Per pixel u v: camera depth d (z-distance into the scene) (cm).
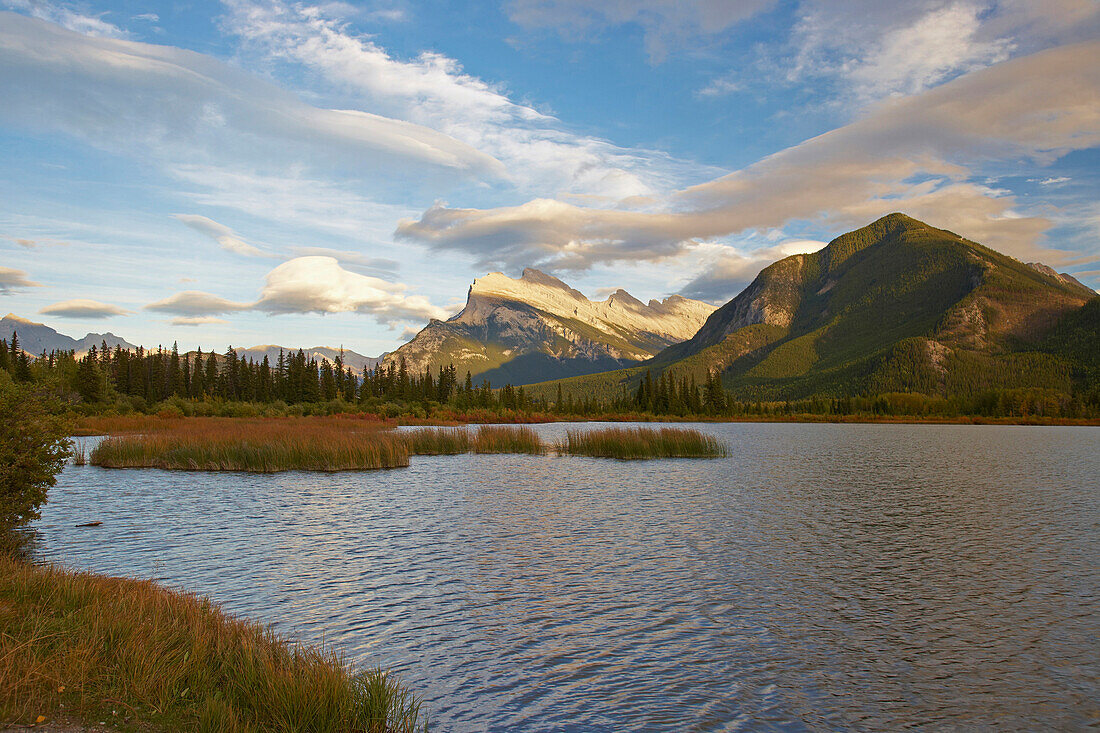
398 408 12575
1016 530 2647
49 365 12156
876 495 3578
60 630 1070
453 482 3909
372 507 3016
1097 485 4075
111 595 1302
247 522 2630
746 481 4112
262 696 947
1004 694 1212
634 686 1220
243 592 1727
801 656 1372
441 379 17950
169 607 1259
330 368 16362
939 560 2156
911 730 1079
